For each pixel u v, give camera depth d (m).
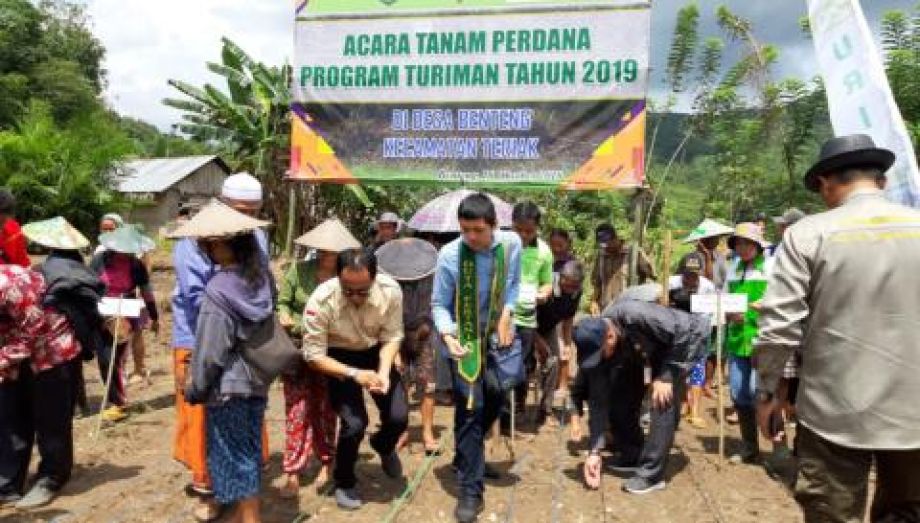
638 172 7.53
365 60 8.19
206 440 4.21
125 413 7.34
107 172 27.64
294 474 5.12
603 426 5.47
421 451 6.30
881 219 3.21
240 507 4.18
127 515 4.92
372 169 8.23
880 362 3.10
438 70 8.00
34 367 4.96
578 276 6.91
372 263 4.57
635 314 5.19
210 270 4.68
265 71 17.00
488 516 4.97
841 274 3.16
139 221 36.25
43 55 51.38
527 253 6.64
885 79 4.68
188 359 4.73
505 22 7.81
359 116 8.24
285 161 17.02
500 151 7.88
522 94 7.80
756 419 6.07
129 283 7.84
